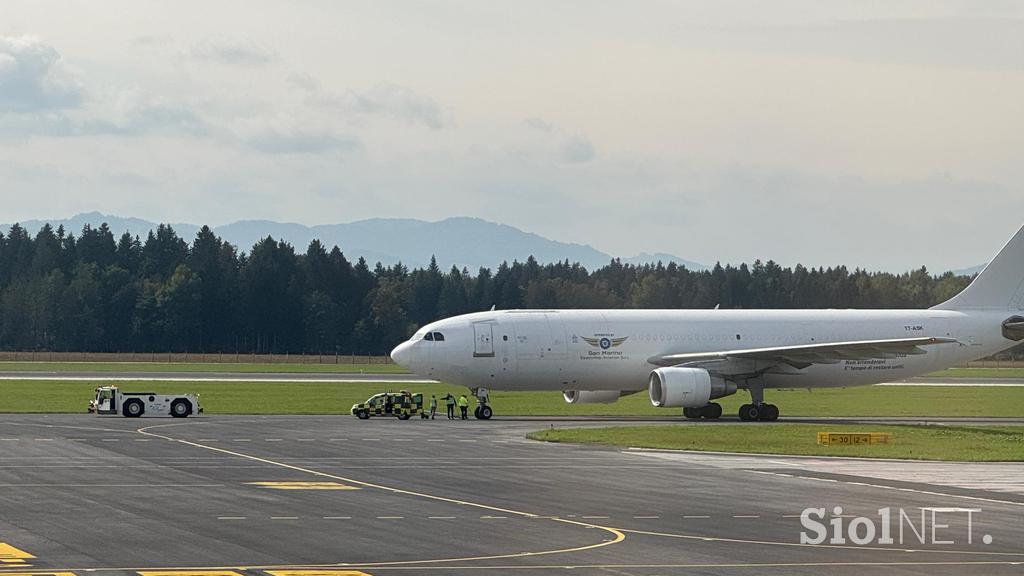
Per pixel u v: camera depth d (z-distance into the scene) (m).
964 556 63.78
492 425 160.50
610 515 77.44
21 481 92.81
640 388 185.88
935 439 140.50
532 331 178.88
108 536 67.00
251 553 62.00
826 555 63.69
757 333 187.62
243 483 92.94
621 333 182.12
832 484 96.38
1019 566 61.09
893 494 90.19
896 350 177.12
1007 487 95.75
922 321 194.25
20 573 56.12
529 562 60.28
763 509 81.00
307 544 65.00
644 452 122.88
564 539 67.56
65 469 101.38
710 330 186.12
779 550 65.06
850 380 191.12
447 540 66.75
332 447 125.00
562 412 195.50
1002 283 199.38
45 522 72.00
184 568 57.69
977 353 196.12
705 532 70.94
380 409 174.38
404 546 64.62
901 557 63.31
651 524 73.88
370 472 101.94
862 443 134.38
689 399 173.50
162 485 91.12
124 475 97.56
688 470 106.00
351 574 56.66
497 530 70.62
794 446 129.62
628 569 58.84
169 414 171.75
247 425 155.12
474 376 176.38
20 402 199.50
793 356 180.38
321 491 88.56
